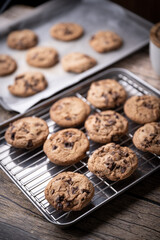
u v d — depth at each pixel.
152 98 0.73
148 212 0.60
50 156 0.64
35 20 0.99
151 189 0.62
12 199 0.63
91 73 0.80
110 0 1.02
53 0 1.00
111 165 0.61
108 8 1.00
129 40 0.92
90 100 0.75
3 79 0.85
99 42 0.90
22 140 0.67
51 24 0.99
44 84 0.82
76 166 0.65
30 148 0.67
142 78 0.81
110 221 0.59
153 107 0.71
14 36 0.94
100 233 0.58
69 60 0.87
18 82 0.82
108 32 0.93
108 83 0.77
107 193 0.61
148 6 0.93
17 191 0.64
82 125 0.72
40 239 0.58
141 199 0.61
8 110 0.77
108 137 0.67
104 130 0.68
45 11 0.99
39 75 0.83
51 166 0.65
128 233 0.58
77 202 0.58
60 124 0.71
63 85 0.78
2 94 0.81
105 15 0.99
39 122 0.70
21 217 0.61
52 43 0.94
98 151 0.64
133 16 0.95
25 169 0.65
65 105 0.73
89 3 1.02
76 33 0.94
